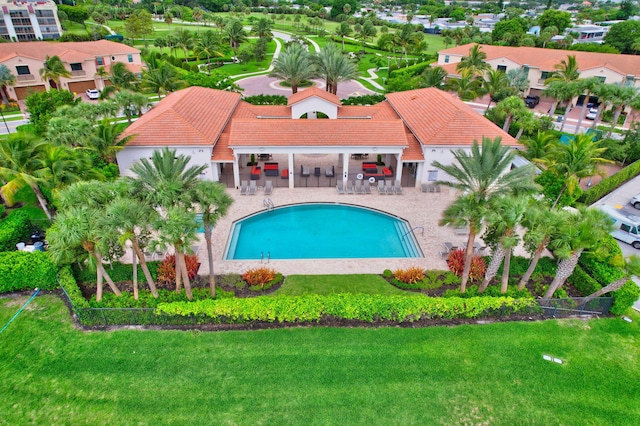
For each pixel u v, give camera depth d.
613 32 86.12
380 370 17.97
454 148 33.53
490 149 20.36
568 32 111.62
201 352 18.72
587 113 59.50
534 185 20.50
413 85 56.34
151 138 32.75
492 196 20.36
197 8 151.88
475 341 19.62
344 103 56.28
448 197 33.81
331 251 27.05
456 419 16.05
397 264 25.53
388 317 20.47
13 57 59.44
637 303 22.72
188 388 17.03
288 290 22.97
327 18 165.38
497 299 20.97
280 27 141.62
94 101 61.72
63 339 19.42
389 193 34.09
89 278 23.42
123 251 22.62
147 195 19.17
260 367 18.00
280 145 33.00
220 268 24.83
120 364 18.09
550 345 19.53
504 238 19.22
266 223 30.36
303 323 20.53
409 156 34.03
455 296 22.12
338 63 51.75
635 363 18.69
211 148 33.12
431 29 152.25
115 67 52.28
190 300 21.50
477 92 50.78
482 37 101.56
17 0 99.56
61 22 114.12
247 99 57.03
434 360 18.52
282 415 16.03
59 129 32.50
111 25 128.00
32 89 57.53
